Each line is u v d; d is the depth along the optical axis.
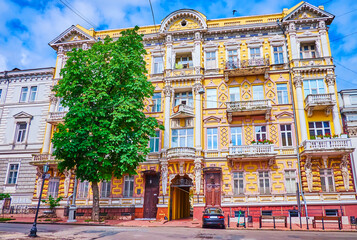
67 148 19.20
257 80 27.48
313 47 27.88
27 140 30.98
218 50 29.06
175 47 29.62
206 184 25.52
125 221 23.66
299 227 19.61
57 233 14.85
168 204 25.19
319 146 23.22
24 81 33.50
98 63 21.73
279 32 28.27
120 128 21.05
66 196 26.88
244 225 19.70
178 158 25.11
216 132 26.94
